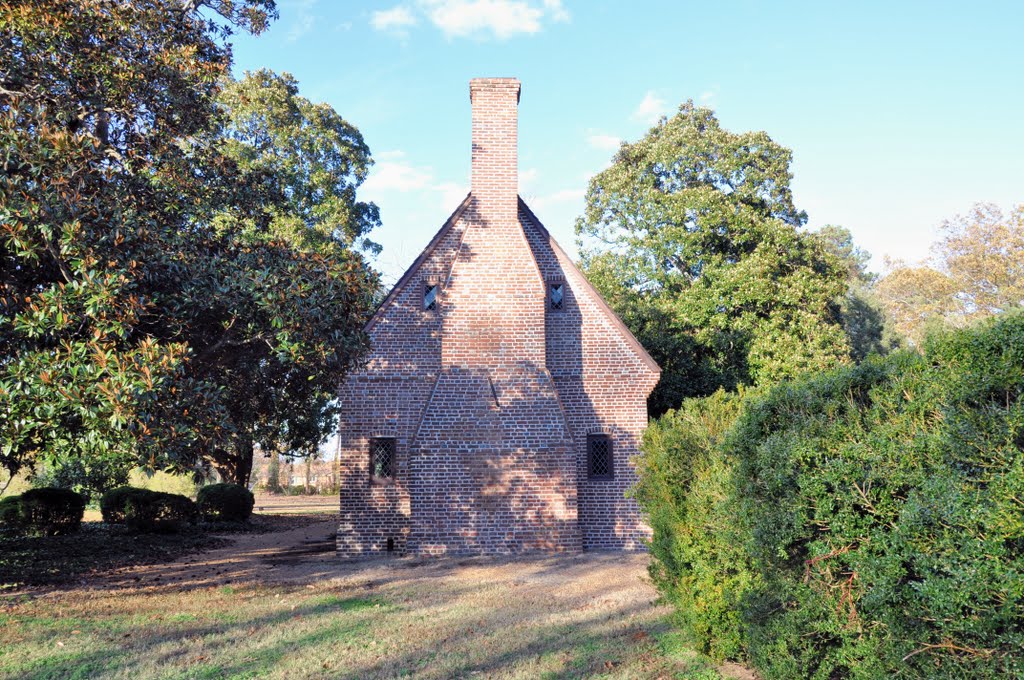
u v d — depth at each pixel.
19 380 9.36
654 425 10.12
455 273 18.42
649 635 9.31
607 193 37.91
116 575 15.37
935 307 47.19
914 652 4.74
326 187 34.06
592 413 19.06
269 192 16.67
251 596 12.43
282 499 54.34
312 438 33.75
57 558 17.41
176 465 10.97
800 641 6.24
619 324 19.38
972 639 4.39
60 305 9.67
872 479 5.36
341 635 9.50
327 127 34.81
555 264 19.91
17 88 12.97
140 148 14.62
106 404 9.01
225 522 28.00
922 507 4.67
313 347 12.45
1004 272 45.25
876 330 51.19
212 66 14.98
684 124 38.94
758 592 6.91
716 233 32.25
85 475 30.62
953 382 4.84
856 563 5.30
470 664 8.14
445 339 18.11
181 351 9.91
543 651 8.68
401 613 10.88
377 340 18.81
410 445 17.58
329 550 19.69
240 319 12.62
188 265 11.95
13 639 9.40
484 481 17.52
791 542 6.13
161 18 14.68
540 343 18.22
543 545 17.33
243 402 17.47
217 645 9.08
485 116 19.39
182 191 14.48
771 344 28.34
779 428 6.71
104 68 13.32
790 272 31.25
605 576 14.12
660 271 35.94
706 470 8.70
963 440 4.55
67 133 11.18
